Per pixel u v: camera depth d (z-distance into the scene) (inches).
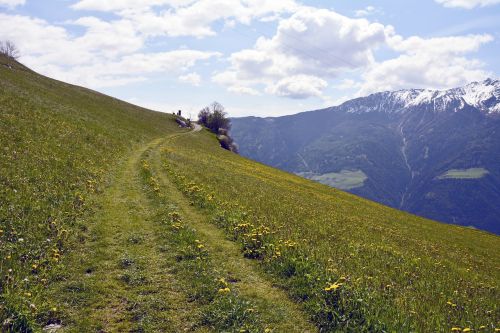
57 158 1021.2
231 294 493.7
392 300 537.3
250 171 2325.3
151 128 3221.0
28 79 2637.8
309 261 624.4
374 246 937.5
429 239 1448.1
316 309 474.6
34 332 363.3
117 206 834.2
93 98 3329.2
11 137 1025.5
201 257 612.7
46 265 492.7
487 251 1569.9
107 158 1334.9
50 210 677.9
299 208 1293.1
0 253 490.6
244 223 800.9
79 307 425.7
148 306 445.1
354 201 2380.7
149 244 642.8
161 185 1123.3
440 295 623.8
